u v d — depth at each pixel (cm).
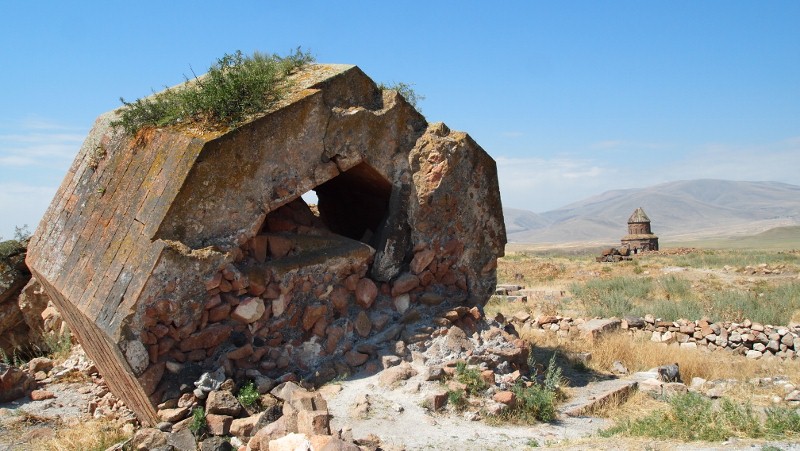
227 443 564
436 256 838
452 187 834
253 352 678
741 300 1708
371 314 791
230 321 669
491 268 889
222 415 598
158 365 617
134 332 602
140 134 752
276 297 704
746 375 946
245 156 673
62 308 827
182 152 655
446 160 821
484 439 579
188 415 610
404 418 620
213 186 651
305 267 726
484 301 885
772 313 1481
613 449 516
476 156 854
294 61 836
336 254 758
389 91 814
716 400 779
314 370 718
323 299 750
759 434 559
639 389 807
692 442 539
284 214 809
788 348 1152
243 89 702
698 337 1251
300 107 712
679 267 2844
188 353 640
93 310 647
